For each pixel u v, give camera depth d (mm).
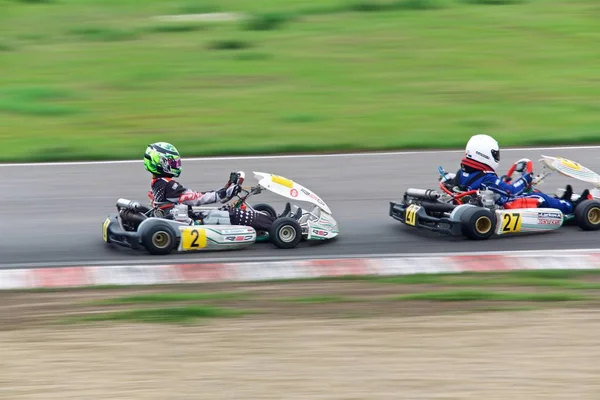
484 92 70125
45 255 35969
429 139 57438
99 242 37812
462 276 33750
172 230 36062
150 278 33094
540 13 93688
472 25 89062
